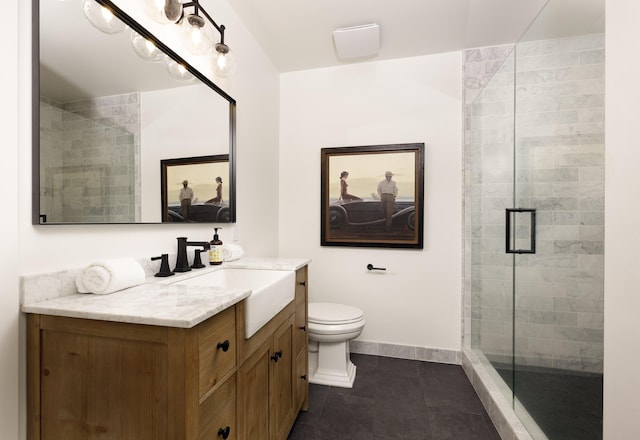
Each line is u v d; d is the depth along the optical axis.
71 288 0.90
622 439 0.66
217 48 1.35
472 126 2.29
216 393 0.79
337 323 1.90
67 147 0.90
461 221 2.32
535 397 1.46
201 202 1.53
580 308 1.45
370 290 2.49
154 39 1.22
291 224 2.66
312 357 2.07
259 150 2.26
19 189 0.79
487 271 2.10
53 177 0.86
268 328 1.16
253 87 2.16
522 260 1.64
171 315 0.69
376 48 2.27
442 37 2.17
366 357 2.41
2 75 0.75
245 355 0.96
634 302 0.64
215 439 0.78
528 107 1.67
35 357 0.77
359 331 1.96
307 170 2.63
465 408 1.72
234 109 1.83
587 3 1.42
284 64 2.55
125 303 0.79
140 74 1.17
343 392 1.87
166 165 1.30
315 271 2.60
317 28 2.07
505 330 1.84
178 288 0.97
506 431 1.42
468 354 2.16
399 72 2.45
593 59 1.43
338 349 2.00
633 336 0.64
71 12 0.92
